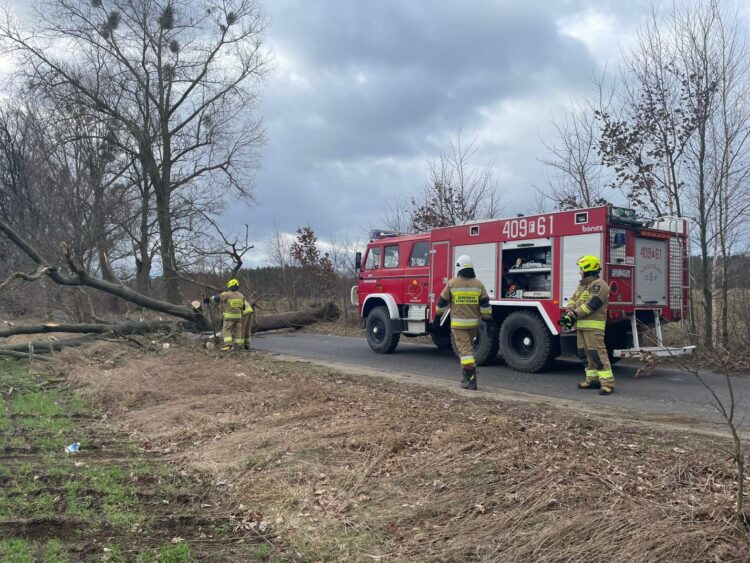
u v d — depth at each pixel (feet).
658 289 33.50
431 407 23.75
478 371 35.35
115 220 73.51
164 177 88.02
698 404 25.52
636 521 12.20
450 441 18.25
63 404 27.81
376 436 19.20
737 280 38.34
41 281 53.88
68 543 13.12
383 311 44.24
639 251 32.45
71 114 78.79
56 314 57.67
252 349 47.37
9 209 78.79
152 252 76.59
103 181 78.95
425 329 41.04
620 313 31.22
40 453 19.69
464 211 65.16
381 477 16.31
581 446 17.47
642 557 11.07
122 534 13.67
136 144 85.56
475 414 22.38
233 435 21.30
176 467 18.56
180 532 13.88
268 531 13.91
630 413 23.54
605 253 30.71
